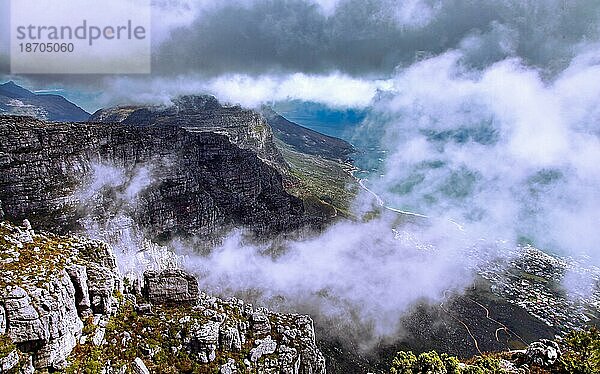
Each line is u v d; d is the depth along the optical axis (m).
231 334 97.94
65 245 95.94
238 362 94.56
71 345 74.50
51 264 81.25
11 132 154.00
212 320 101.69
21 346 66.75
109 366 77.38
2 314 65.75
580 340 101.56
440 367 94.94
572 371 92.12
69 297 77.06
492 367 96.69
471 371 94.19
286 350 103.62
